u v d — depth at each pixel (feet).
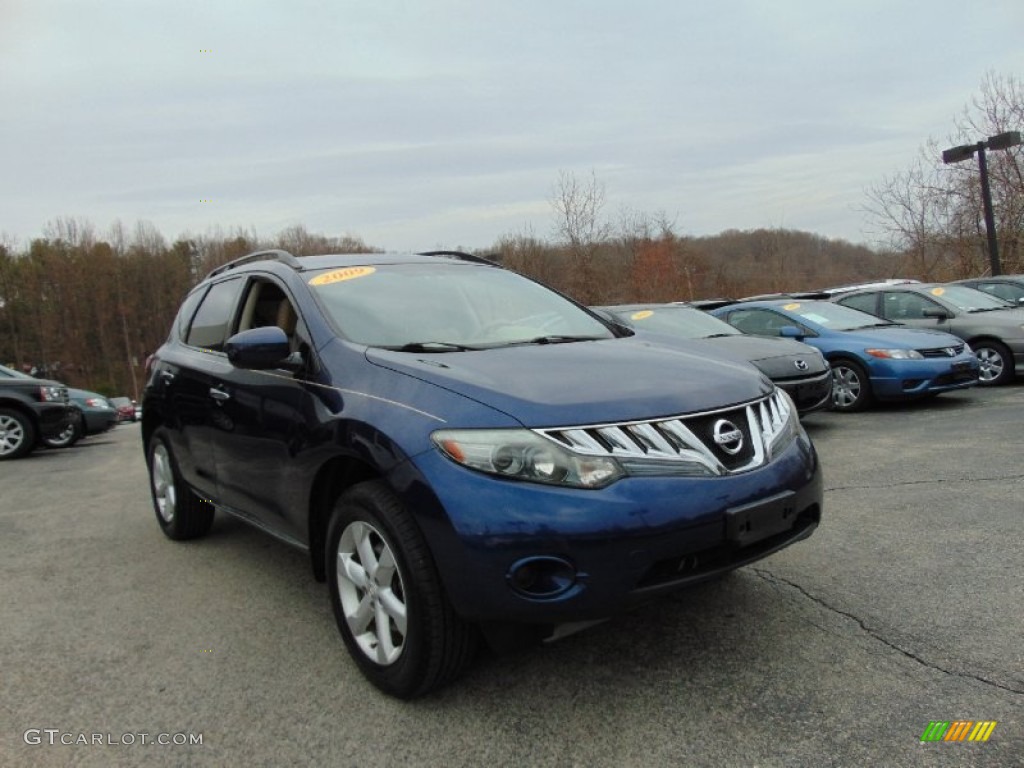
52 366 190.90
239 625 11.04
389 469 8.15
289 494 10.37
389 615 8.50
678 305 29.07
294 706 8.62
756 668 8.70
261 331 10.13
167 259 200.95
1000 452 18.38
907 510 14.25
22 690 9.30
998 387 31.09
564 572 7.40
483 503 7.45
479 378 8.43
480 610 7.55
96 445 40.47
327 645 10.21
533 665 9.17
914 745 7.06
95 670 9.77
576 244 90.33
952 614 9.67
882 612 9.89
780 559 12.10
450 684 8.84
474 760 7.36
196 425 13.44
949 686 8.00
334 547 9.30
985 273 73.46
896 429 23.08
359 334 10.33
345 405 9.09
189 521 15.39
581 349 10.06
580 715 8.00
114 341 196.34
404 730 7.97
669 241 108.88
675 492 7.61
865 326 29.40
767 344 23.29
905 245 83.15
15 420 33.55
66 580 13.51
